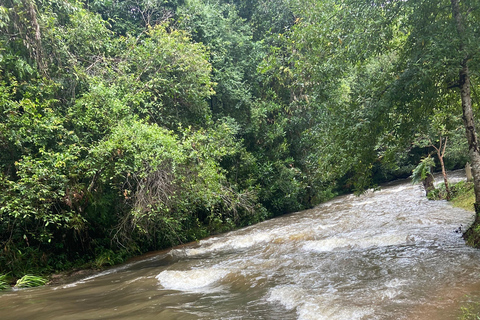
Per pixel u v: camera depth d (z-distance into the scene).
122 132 10.20
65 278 9.98
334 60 8.03
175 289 6.84
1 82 9.33
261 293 5.89
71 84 11.95
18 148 9.60
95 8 15.49
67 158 9.28
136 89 13.02
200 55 14.47
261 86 22.08
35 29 10.16
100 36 13.04
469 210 11.02
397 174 31.88
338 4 8.73
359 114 7.73
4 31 10.10
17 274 9.70
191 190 11.76
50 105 10.69
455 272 5.63
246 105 19.34
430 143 14.91
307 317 4.50
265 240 11.38
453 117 8.80
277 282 6.44
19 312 5.86
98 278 9.20
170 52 13.59
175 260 10.63
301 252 8.90
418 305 4.49
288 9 21.45
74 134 10.55
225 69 18.67
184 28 17.06
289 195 19.92
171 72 14.45
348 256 7.69
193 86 14.62
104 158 10.20
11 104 8.96
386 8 7.53
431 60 6.83
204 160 12.29
